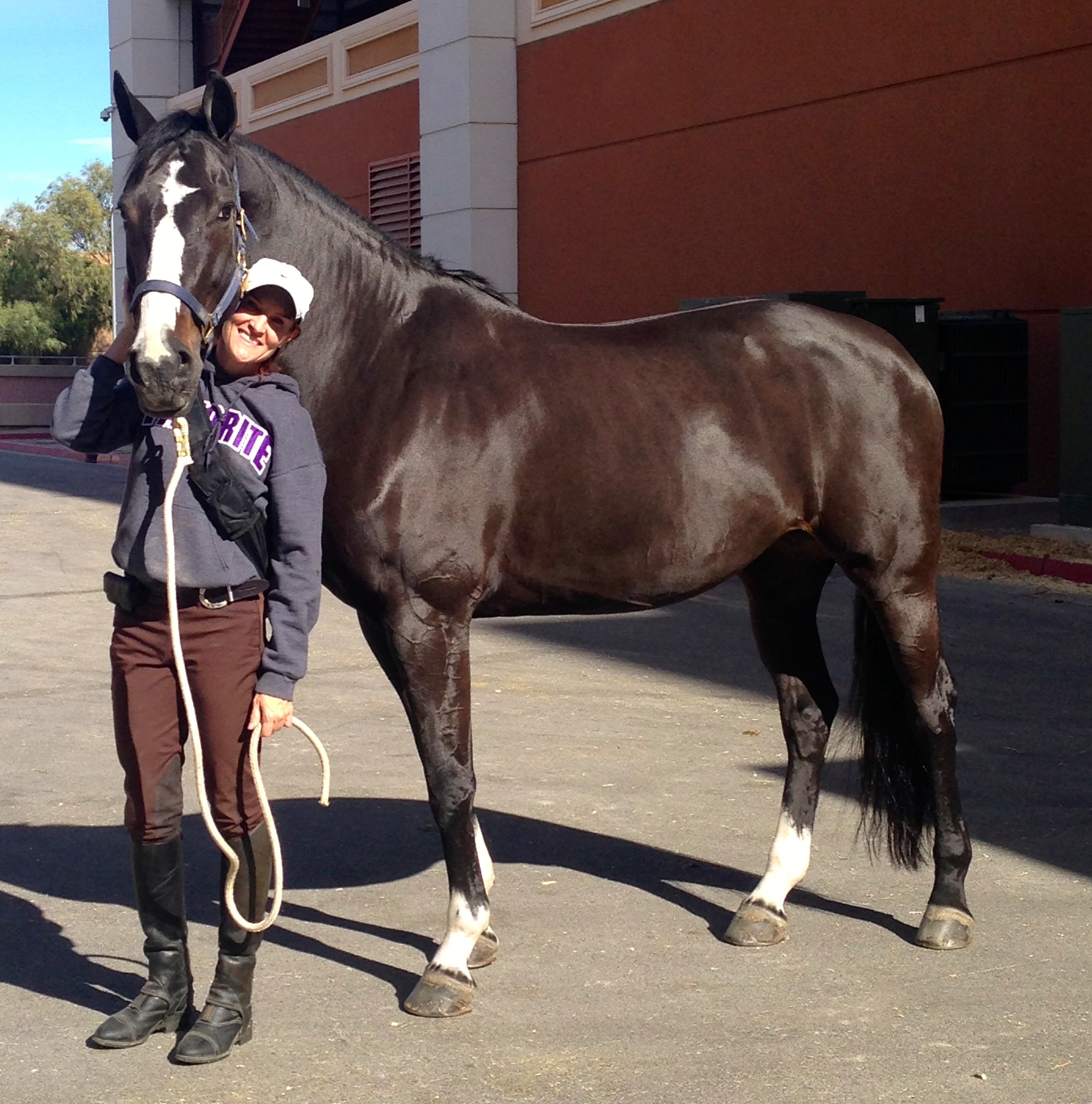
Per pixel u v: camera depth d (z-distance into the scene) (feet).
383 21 71.31
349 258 12.45
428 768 12.29
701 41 54.39
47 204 216.54
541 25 62.23
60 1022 12.14
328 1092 10.85
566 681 25.07
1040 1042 11.55
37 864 16.07
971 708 22.74
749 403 13.23
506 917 14.39
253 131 85.35
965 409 42.86
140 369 10.27
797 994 12.53
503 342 12.78
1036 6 42.09
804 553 14.28
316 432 12.35
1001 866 15.76
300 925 14.29
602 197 60.29
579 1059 11.33
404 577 12.14
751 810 17.78
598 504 12.67
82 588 36.19
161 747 11.29
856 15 47.98
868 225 48.49
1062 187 41.98
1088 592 32.76
